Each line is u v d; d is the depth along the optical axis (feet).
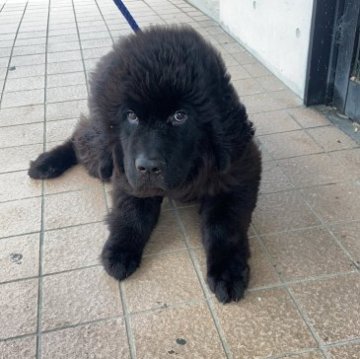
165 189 2.03
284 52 4.16
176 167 1.98
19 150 3.41
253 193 2.37
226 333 1.98
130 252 2.32
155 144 1.89
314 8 3.43
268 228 2.56
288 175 3.00
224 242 2.26
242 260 2.21
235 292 2.09
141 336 1.99
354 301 2.10
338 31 3.50
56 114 3.92
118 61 1.94
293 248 2.42
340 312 2.05
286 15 3.99
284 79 4.25
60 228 2.63
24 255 2.45
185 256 2.40
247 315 2.06
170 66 1.83
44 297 2.19
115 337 1.99
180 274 2.29
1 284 2.27
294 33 3.90
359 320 2.01
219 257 2.22
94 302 2.16
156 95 1.83
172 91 1.83
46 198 2.89
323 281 2.22
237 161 2.20
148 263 2.36
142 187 2.04
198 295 2.17
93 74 2.13
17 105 4.11
